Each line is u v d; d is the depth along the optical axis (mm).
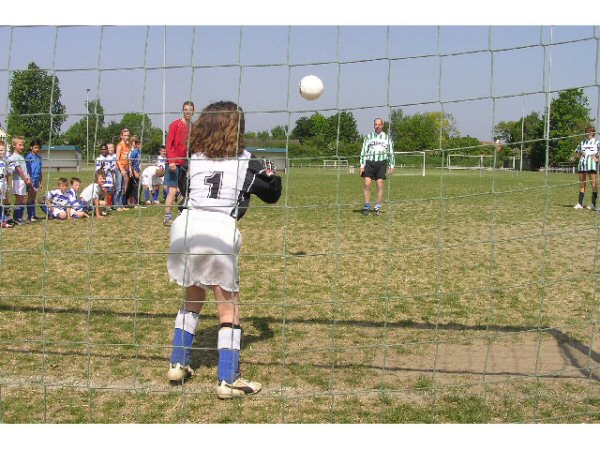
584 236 8828
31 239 8594
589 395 3525
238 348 3576
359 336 4508
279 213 11672
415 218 11062
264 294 5621
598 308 5184
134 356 4086
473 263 7051
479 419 3271
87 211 10844
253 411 3361
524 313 5055
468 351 4238
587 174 12234
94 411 3336
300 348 4258
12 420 3219
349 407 3410
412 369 3930
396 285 6008
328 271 6598
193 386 3664
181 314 3701
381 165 11328
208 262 3506
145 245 8148
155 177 13125
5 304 5145
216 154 3605
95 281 6074
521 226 10031
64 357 4055
